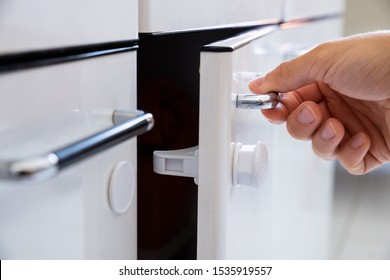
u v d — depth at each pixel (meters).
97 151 0.22
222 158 0.30
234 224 0.35
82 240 0.27
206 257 0.31
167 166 0.34
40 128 0.23
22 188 0.22
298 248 0.92
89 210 0.27
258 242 0.49
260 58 0.45
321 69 0.45
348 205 1.66
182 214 0.54
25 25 0.21
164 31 0.33
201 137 0.30
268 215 0.55
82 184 0.26
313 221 1.07
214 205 0.31
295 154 0.79
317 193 1.08
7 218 0.21
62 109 0.24
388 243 1.44
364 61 0.45
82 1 0.25
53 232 0.24
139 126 0.25
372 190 1.76
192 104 0.51
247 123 0.37
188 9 0.36
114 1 0.28
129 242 0.33
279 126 0.62
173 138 0.50
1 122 0.20
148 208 0.50
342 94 0.54
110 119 0.29
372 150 0.57
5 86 0.20
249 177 0.32
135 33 0.31
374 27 1.56
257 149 0.33
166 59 0.49
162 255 0.52
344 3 1.54
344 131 0.51
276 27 0.61
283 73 0.43
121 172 0.30
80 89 0.25
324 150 0.50
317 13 0.94
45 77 0.23
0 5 0.19
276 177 0.63
